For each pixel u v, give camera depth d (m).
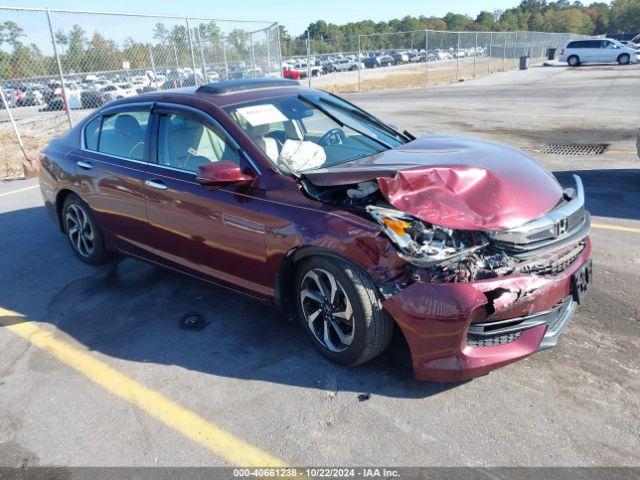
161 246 4.09
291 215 3.09
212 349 3.51
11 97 12.91
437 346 2.70
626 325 3.46
